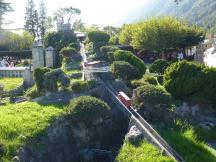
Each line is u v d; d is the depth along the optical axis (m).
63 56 56.72
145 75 47.88
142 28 65.50
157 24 65.06
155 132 29.06
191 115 39.28
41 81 36.72
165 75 42.03
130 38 71.12
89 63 49.59
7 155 24.12
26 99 37.56
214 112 41.38
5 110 31.69
